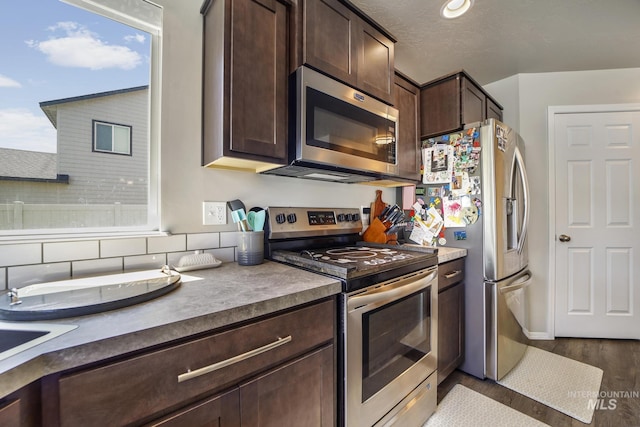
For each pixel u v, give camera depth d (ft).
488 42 6.70
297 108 4.20
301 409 3.08
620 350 7.48
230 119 3.76
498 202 6.13
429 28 6.14
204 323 2.33
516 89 8.41
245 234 4.35
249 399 2.64
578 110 8.16
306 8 4.27
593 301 8.19
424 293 4.88
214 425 2.41
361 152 4.92
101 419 1.91
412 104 6.85
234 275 3.73
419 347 4.77
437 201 6.98
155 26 4.17
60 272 3.30
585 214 8.21
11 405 1.62
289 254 4.65
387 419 4.11
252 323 2.67
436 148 6.99
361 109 4.94
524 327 7.16
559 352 7.42
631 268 8.00
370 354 3.83
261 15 4.07
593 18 5.83
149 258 3.93
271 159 4.14
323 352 3.31
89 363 1.86
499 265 6.09
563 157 8.29
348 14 4.84
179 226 4.23
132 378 2.02
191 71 4.37
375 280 3.87
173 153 4.20
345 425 3.50
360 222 6.34
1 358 1.65
